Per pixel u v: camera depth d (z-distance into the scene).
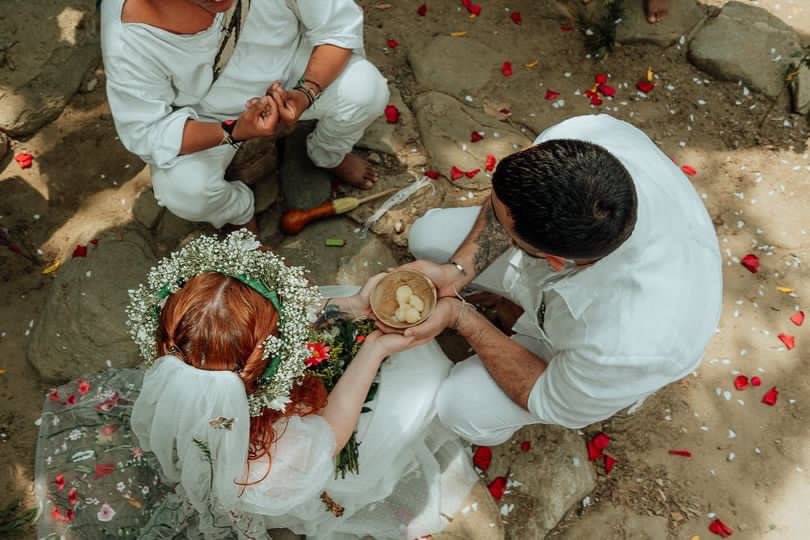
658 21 3.76
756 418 3.00
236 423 1.85
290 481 2.04
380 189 3.32
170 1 2.35
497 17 3.83
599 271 2.07
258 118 2.52
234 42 2.57
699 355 2.20
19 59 3.42
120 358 2.92
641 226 2.08
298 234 3.21
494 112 3.56
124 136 2.65
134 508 2.62
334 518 2.60
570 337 2.20
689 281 2.14
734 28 3.73
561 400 2.30
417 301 2.42
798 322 3.16
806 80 3.62
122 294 3.00
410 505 2.70
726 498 2.86
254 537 2.50
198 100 2.72
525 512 2.77
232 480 2.00
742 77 3.67
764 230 3.38
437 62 3.64
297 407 2.09
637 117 3.62
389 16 3.81
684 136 3.59
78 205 3.28
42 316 3.01
